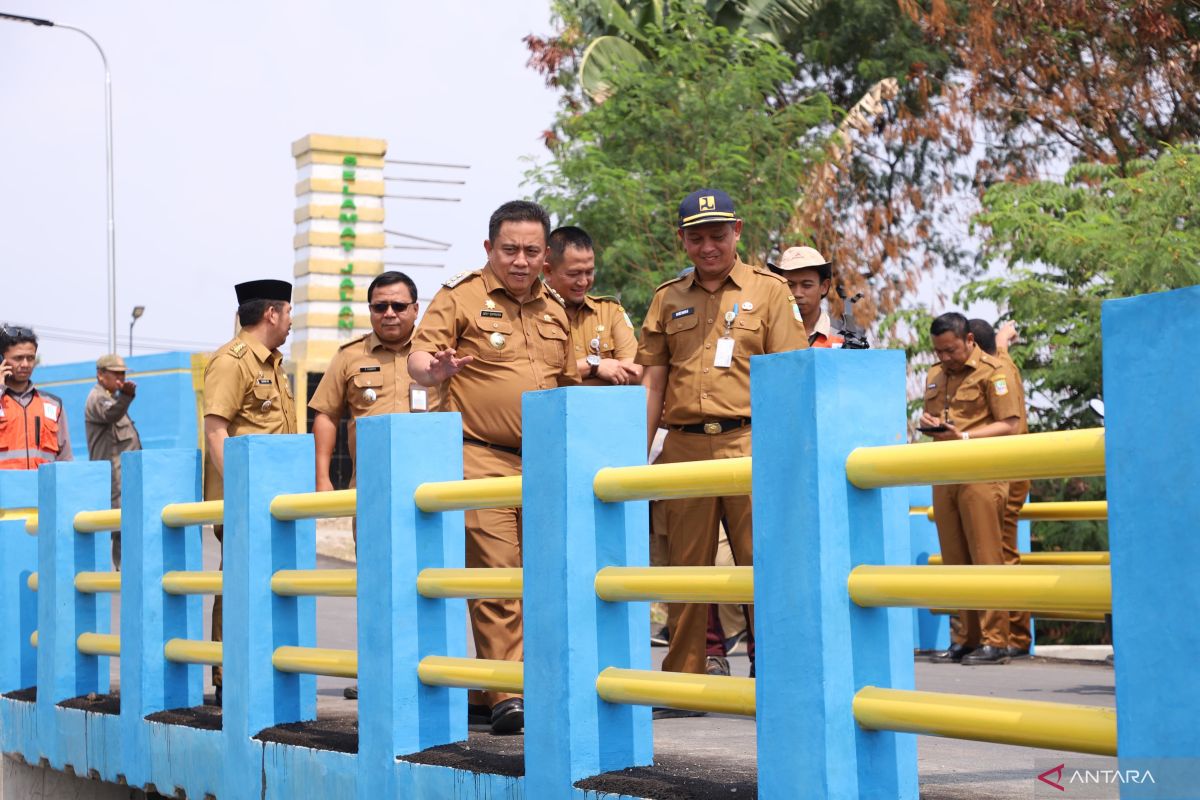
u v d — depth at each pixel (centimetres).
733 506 536
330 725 507
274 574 509
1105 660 852
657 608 1027
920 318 1516
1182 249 1229
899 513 305
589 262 640
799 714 297
